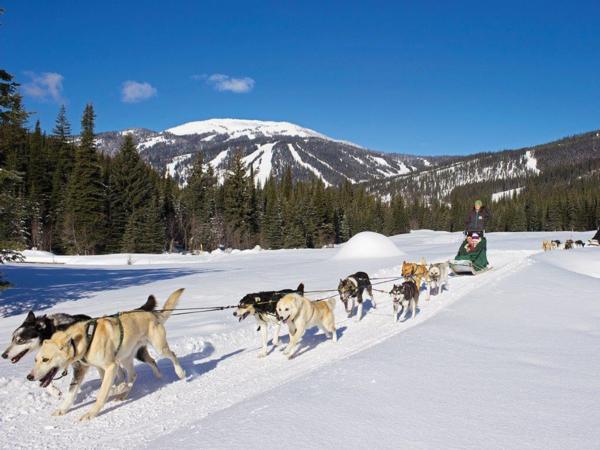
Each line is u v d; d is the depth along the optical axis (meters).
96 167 52.47
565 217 105.06
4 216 13.83
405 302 9.84
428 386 5.02
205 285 15.52
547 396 4.63
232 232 63.25
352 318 10.45
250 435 3.90
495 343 6.93
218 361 7.40
